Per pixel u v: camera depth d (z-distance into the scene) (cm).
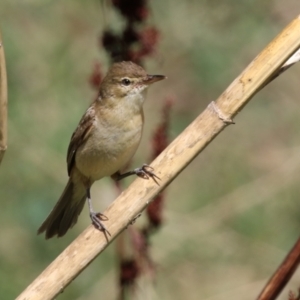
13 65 1325
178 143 536
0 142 544
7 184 1231
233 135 1527
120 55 803
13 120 1288
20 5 1446
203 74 1442
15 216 1194
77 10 1471
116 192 807
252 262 1257
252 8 1444
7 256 1171
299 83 1582
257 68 516
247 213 1298
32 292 516
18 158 1255
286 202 1325
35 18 1451
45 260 1184
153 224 805
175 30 1463
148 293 1144
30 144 1274
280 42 514
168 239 1253
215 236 1269
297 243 520
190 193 1406
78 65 1420
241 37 1444
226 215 1297
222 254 1262
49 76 1382
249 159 1473
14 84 1313
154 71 1486
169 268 1235
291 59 521
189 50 1459
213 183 1432
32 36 1426
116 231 532
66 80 1395
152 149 756
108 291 1159
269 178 1366
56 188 1231
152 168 536
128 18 796
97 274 1181
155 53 805
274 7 1448
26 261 1177
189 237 1262
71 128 1305
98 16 1473
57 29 1457
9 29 1365
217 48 1445
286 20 1453
